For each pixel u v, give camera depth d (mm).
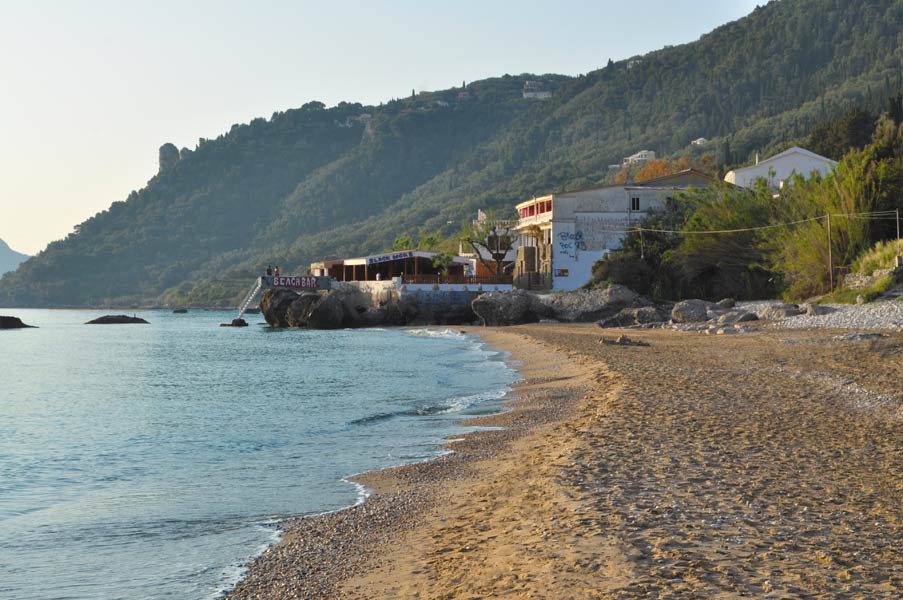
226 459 19844
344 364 47531
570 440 17281
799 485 12469
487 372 39125
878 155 69875
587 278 94062
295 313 103688
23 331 116938
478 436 20875
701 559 8688
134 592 10219
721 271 78250
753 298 73688
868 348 34281
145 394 35781
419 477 16219
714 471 13633
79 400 34094
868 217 62875
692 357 36906
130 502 15477
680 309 64250
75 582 10703
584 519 10664
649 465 14258
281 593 9633
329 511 14000
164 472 18562
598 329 67250
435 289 99188
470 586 8633
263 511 14242
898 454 14898
